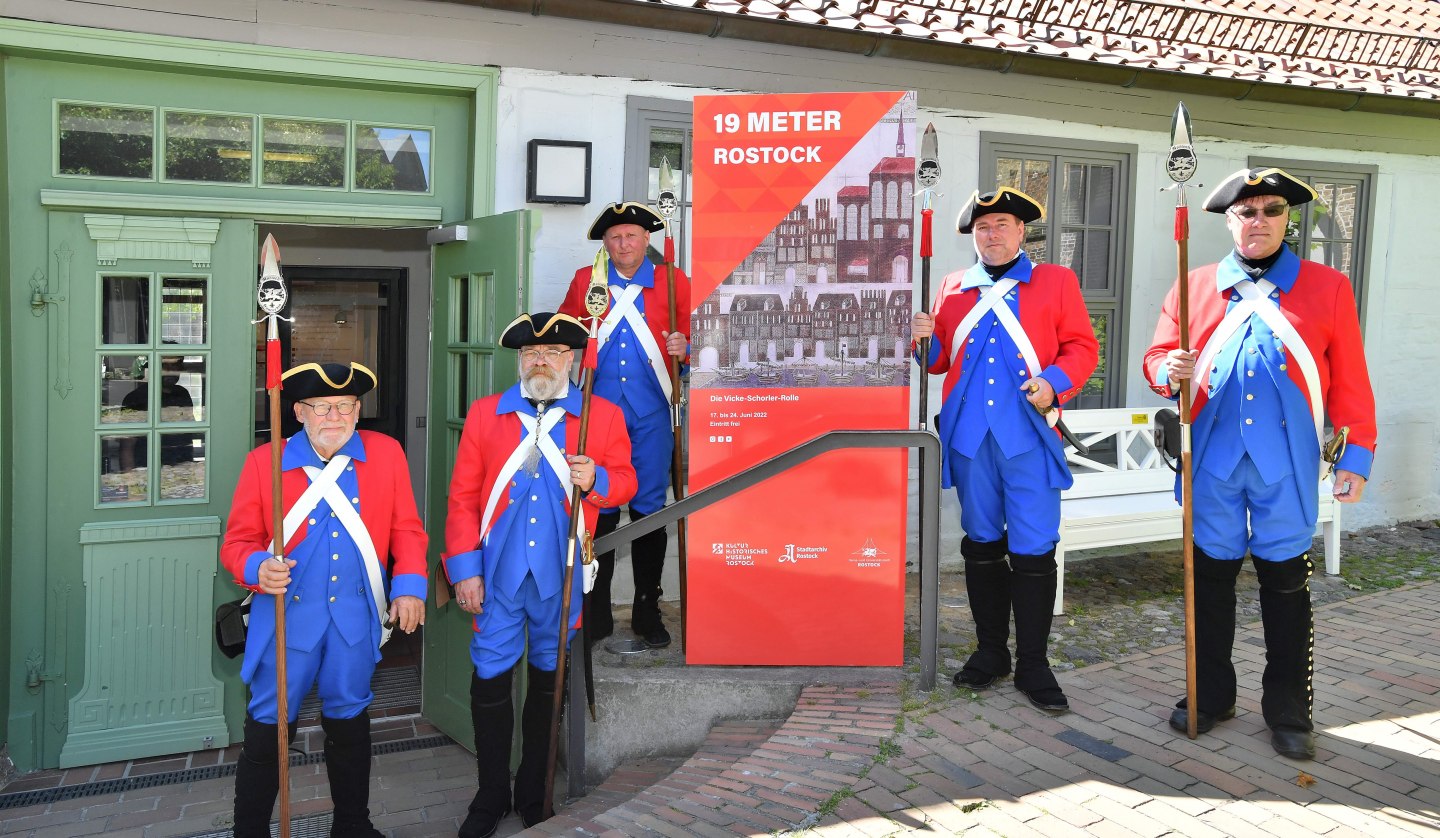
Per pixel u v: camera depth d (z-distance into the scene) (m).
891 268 3.90
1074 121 6.11
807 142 3.87
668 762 3.93
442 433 4.76
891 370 3.92
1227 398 3.40
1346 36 6.54
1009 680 3.92
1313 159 6.85
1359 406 3.35
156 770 4.37
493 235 4.31
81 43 4.06
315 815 3.97
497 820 3.69
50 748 4.34
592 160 5.02
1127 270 6.37
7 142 4.12
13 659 4.27
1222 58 6.07
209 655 4.54
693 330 3.92
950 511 6.00
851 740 3.45
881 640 4.00
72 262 4.25
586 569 3.74
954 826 2.90
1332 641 4.61
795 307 3.92
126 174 4.32
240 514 3.39
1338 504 5.95
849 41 5.27
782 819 2.99
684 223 5.30
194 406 4.48
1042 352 3.68
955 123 5.83
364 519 3.47
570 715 3.91
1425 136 7.18
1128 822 2.90
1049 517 3.68
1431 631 4.77
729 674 3.99
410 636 6.25
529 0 4.61
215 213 4.41
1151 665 4.22
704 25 4.96
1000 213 3.69
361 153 4.70
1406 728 3.58
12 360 4.19
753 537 3.99
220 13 4.24
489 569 3.64
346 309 6.79
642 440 4.27
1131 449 6.23
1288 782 3.14
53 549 4.30
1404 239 7.25
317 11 4.40
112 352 4.33
